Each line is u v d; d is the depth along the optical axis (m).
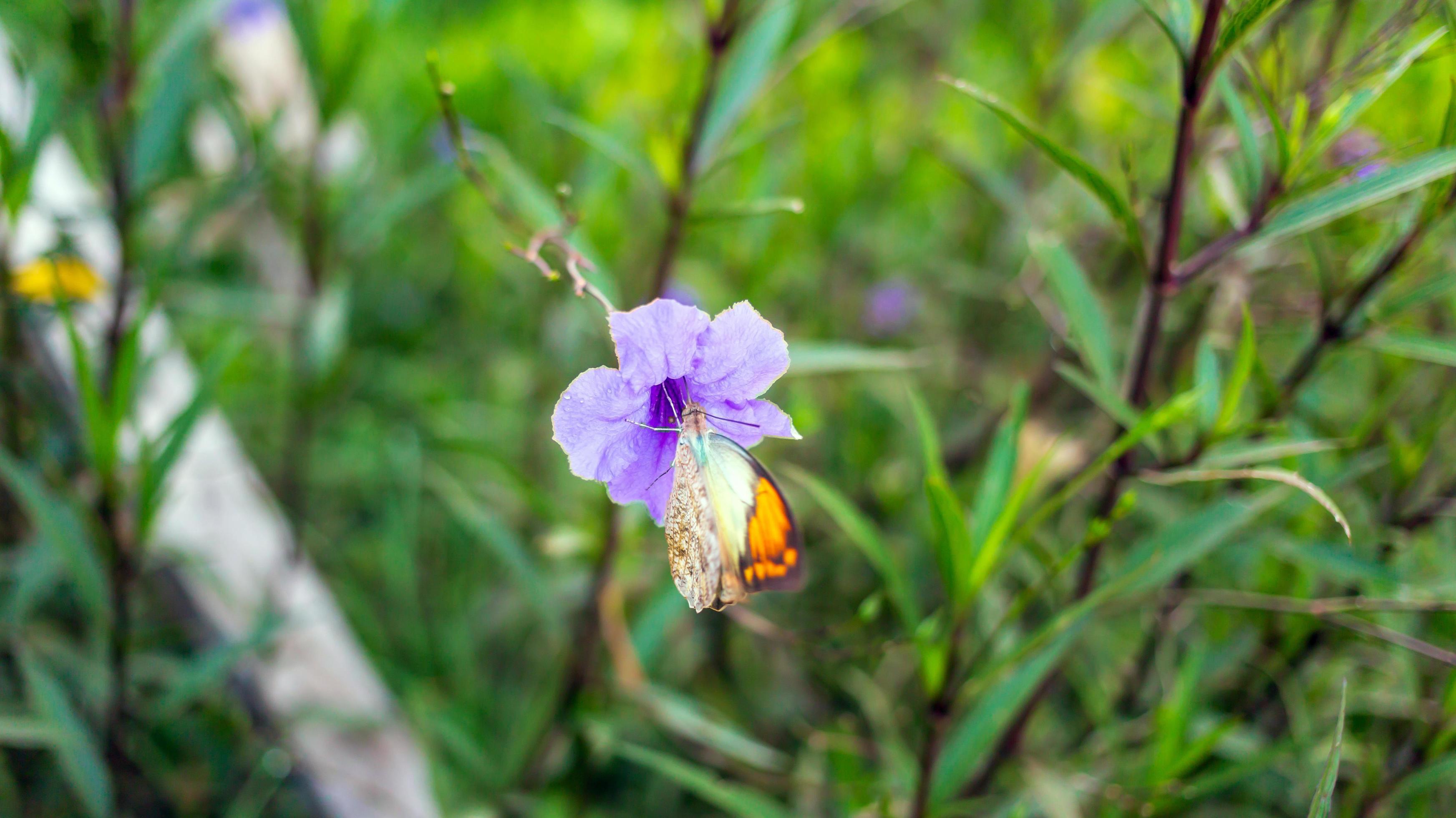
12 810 0.47
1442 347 0.38
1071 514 0.55
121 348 0.41
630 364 0.33
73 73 0.43
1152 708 0.49
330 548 0.61
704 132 0.43
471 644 0.58
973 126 0.68
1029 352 0.66
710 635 0.57
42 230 0.49
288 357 0.64
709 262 0.64
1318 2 0.43
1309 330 0.46
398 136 0.60
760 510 0.33
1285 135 0.36
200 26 0.44
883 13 0.49
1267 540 0.42
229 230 0.62
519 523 0.61
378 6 0.47
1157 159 0.59
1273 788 0.46
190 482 0.49
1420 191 0.40
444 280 0.76
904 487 0.58
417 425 0.63
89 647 0.49
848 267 0.69
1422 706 0.41
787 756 0.54
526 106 0.62
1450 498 0.44
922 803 0.40
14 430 0.47
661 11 0.67
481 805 0.48
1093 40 0.55
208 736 0.49
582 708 0.49
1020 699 0.40
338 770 0.48
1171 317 0.54
